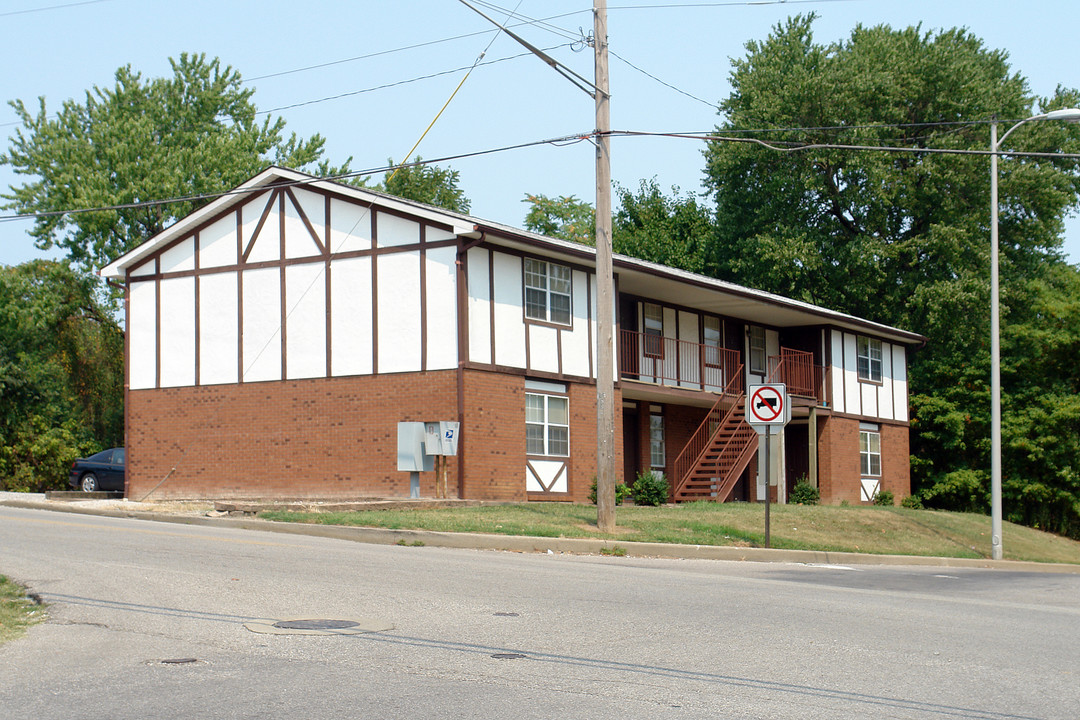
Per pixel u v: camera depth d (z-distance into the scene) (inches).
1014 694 286.2
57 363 1940.2
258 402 1033.5
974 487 1641.2
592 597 440.5
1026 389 1654.8
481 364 944.9
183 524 755.4
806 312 1365.7
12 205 1705.2
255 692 266.4
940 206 1769.2
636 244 2370.8
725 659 320.5
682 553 704.4
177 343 1085.8
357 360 983.6
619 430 1101.7
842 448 1461.6
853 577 611.5
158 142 1803.6
